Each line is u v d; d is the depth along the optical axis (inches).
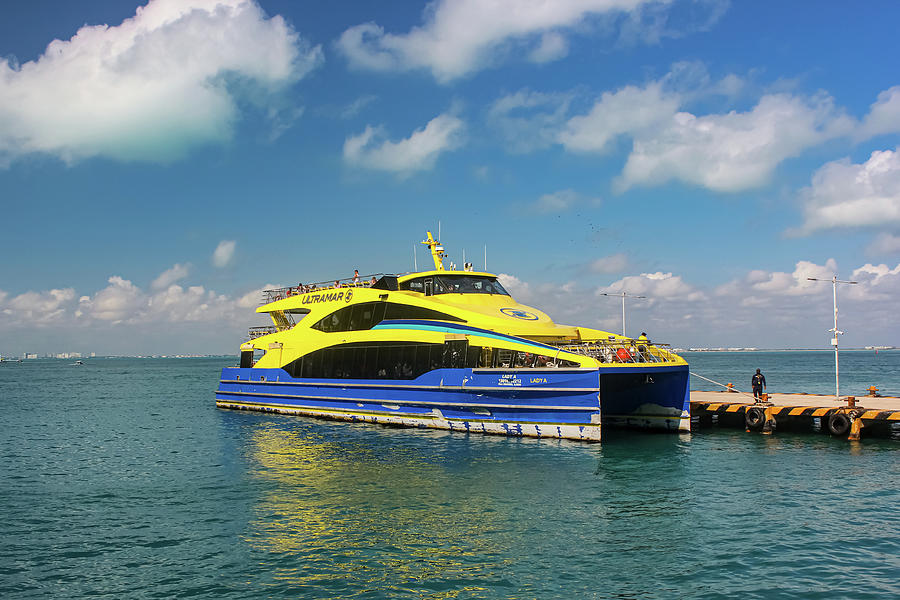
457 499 678.5
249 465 883.4
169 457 967.0
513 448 946.1
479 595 438.9
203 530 589.0
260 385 1530.5
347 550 527.5
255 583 463.8
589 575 471.5
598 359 1019.3
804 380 3090.6
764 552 516.7
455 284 1219.9
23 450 1061.8
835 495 695.1
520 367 1014.4
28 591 456.8
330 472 819.4
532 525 588.4
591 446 943.7
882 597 428.8
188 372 5728.3
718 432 1163.9
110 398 2263.8
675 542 541.6
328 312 1355.8
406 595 439.5
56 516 645.9
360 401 1253.7
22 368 7554.1
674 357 1108.5
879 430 1120.8
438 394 1122.0
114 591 454.6
